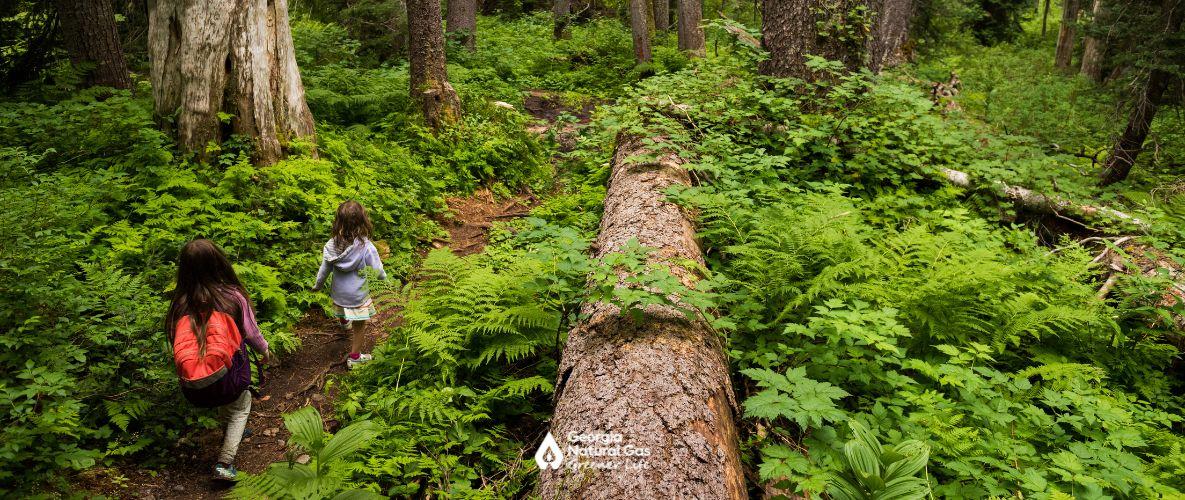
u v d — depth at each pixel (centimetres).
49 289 396
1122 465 314
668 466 259
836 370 368
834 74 730
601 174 855
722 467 272
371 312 477
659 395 294
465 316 451
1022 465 313
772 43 793
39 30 895
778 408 284
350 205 464
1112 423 338
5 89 882
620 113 795
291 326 516
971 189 684
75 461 319
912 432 321
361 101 976
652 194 540
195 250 345
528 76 1655
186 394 338
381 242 672
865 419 330
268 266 569
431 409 362
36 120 696
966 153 732
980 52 1986
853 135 714
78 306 400
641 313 344
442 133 957
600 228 565
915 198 636
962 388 354
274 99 721
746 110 745
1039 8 3447
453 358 409
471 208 856
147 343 409
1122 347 461
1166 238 592
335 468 284
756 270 462
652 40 2039
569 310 440
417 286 545
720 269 509
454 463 337
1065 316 416
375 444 351
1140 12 959
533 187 980
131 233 528
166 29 677
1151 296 481
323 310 561
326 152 782
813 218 492
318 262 587
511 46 1897
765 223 495
